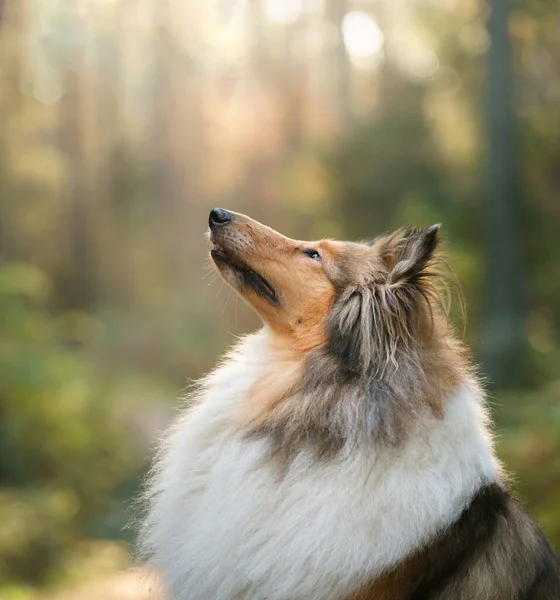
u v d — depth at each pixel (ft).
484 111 51.80
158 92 92.68
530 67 60.18
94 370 51.93
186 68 93.50
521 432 26.45
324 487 10.61
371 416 10.72
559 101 60.03
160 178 90.07
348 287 11.91
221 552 10.92
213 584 11.00
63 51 89.04
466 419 11.15
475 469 11.01
